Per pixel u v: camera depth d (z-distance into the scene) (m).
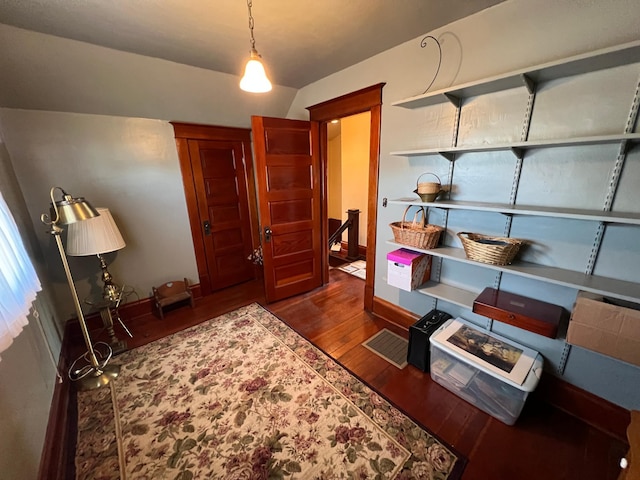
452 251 1.81
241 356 2.10
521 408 1.42
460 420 1.53
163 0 1.36
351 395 1.71
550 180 1.44
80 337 2.46
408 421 1.52
